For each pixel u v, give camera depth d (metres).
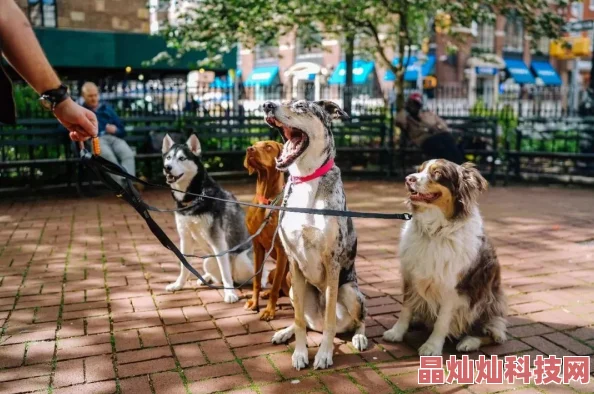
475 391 3.21
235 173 11.34
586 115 11.91
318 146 3.38
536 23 11.64
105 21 15.25
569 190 10.55
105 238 6.74
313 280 3.65
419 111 10.55
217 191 4.82
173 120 10.97
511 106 14.66
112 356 3.64
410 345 3.85
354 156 12.16
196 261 5.74
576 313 4.36
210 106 11.79
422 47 14.65
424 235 3.65
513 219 7.82
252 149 4.14
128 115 10.74
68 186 9.91
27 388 3.21
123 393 3.18
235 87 12.21
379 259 5.89
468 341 3.76
